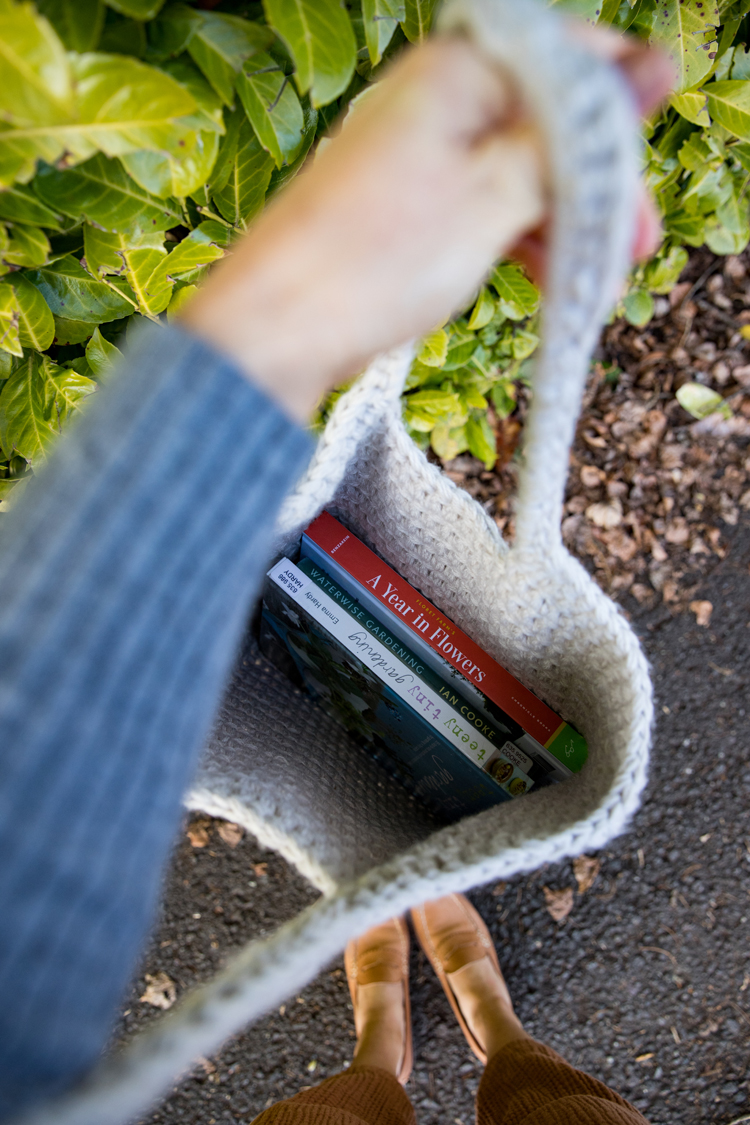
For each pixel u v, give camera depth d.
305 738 0.95
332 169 0.37
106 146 0.53
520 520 0.56
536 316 1.36
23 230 0.64
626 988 1.56
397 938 1.47
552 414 0.42
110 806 0.33
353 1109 1.04
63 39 0.50
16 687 0.32
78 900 0.31
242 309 0.37
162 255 0.74
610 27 0.83
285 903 1.55
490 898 1.58
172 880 1.56
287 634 0.93
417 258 0.37
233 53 0.57
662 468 1.68
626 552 1.67
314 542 0.85
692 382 1.65
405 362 0.66
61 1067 0.31
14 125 0.50
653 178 1.25
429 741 0.87
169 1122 1.48
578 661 0.72
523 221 0.38
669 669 1.65
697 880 1.59
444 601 0.90
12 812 0.31
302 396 0.39
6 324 0.71
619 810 0.55
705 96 1.01
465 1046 1.53
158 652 0.35
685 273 1.71
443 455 1.53
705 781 1.62
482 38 0.33
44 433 0.82
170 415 0.36
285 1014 1.52
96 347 0.81
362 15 0.66
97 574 0.34
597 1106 0.92
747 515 1.69
